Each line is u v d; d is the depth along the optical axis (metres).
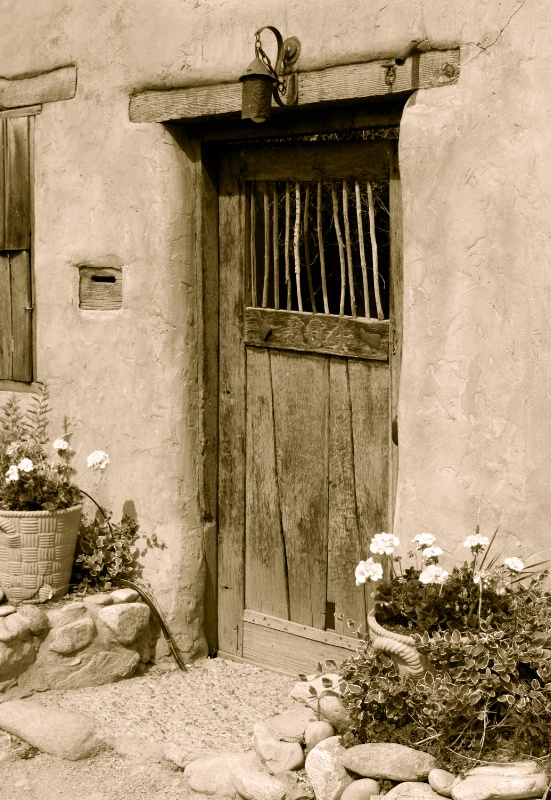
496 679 3.36
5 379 5.59
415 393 3.96
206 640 5.10
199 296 4.87
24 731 4.27
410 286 3.95
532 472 3.68
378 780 3.49
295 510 4.74
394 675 3.56
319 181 4.47
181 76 4.64
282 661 4.86
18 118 5.37
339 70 4.12
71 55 5.09
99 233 5.06
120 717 4.41
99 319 5.11
